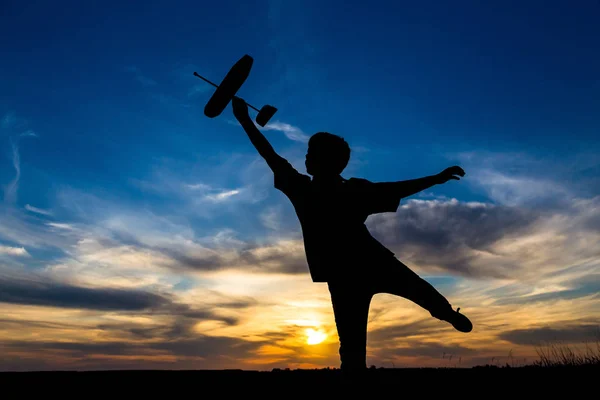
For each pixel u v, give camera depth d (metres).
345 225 3.71
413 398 4.20
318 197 3.81
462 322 3.74
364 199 3.74
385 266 3.66
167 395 4.75
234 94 4.03
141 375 5.67
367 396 3.66
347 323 3.68
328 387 4.82
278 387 5.02
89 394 4.72
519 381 4.80
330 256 3.70
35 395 4.63
